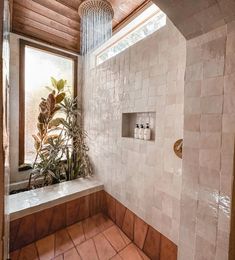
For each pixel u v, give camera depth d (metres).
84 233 1.72
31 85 2.20
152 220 1.42
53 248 1.52
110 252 1.49
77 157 2.30
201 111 0.90
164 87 1.30
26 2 1.71
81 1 1.71
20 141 2.11
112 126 1.93
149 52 1.43
